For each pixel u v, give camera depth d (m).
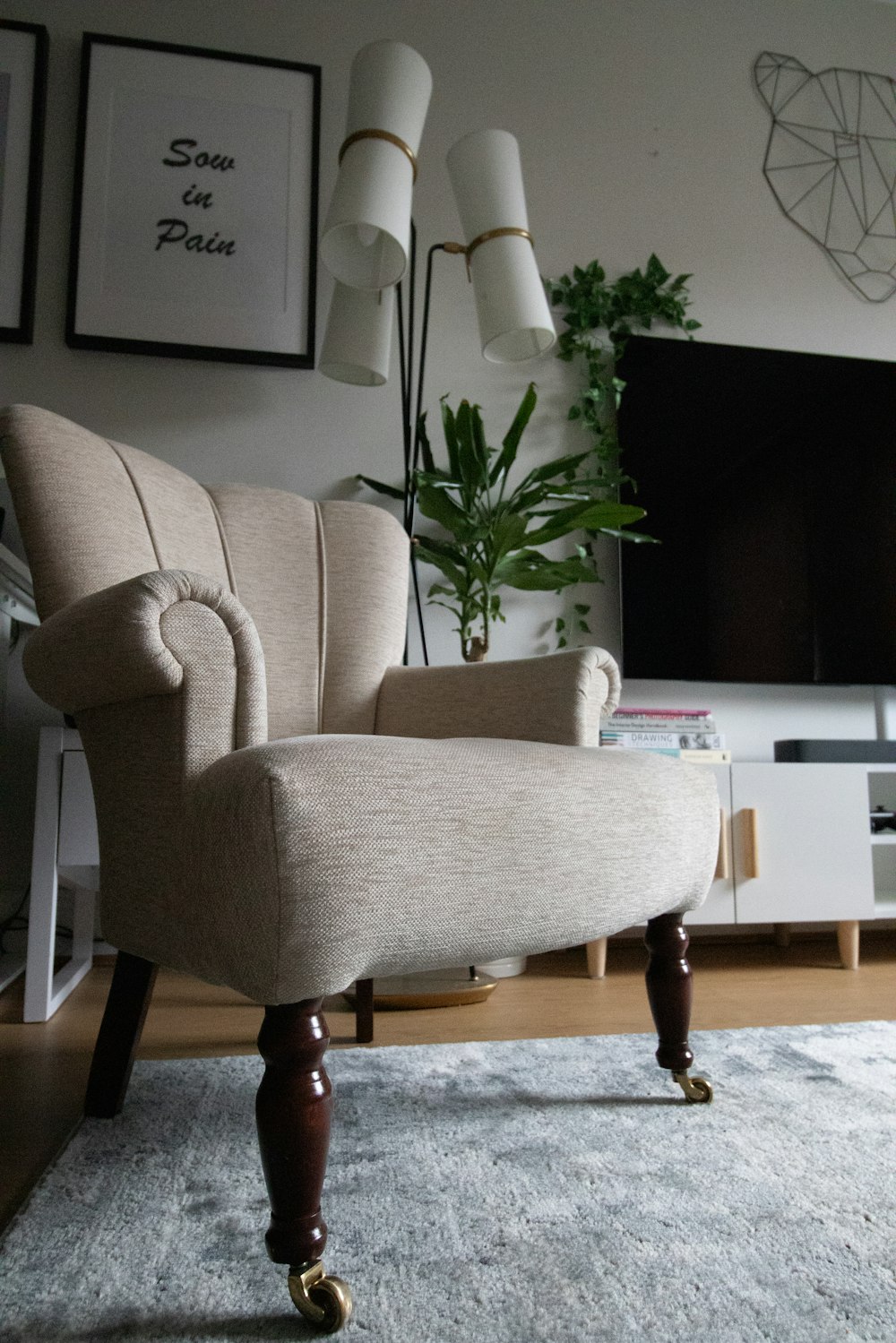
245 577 1.35
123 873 0.85
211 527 1.33
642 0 2.73
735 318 2.67
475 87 2.56
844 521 2.58
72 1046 1.37
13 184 2.25
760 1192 0.86
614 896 0.88
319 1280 0.65
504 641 2.40
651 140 2.68
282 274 2.36
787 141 2.79
